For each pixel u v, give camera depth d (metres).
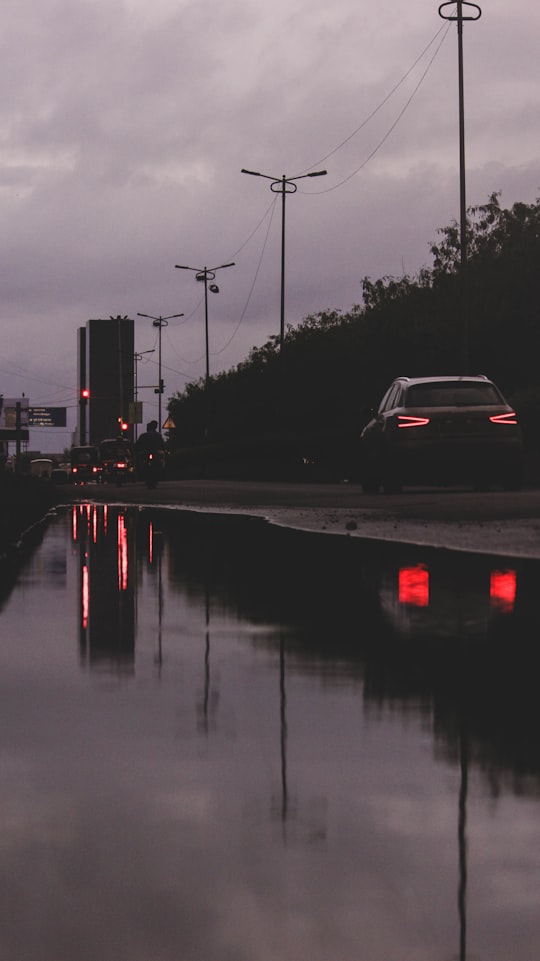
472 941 3.27
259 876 3.75
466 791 4.68
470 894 3.60
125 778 4.92
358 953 3.19
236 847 4.04
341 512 23.25
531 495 25.23
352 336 84.50
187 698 6.50
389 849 4.00
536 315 61.78
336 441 56.66
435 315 66.00
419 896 3.58
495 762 5.12
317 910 3.48
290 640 8.33
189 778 4.91
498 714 6.04
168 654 7.85
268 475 64.94
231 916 3.44
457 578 11.61
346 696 6.49
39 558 15.10
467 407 26.25
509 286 63.06
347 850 3.99
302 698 6.45
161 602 10.48
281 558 14.17
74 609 10.12
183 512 26.91
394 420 26.41
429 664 7.38
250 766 5.08
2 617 9.66
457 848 4.01
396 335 68.81
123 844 4.08
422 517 20.42
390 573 12.16
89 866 3.86
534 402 45.25
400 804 4.51
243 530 19.55
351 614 9.48
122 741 5.55
